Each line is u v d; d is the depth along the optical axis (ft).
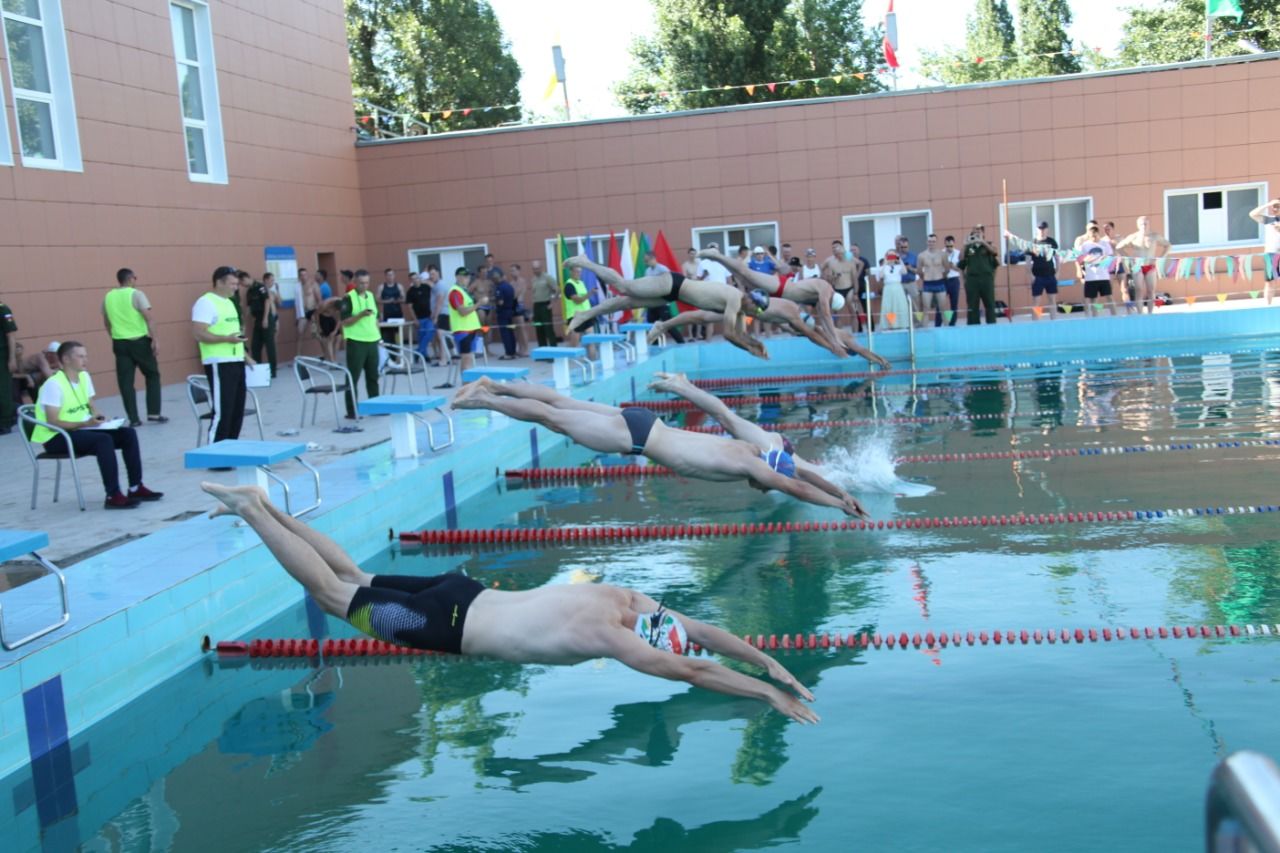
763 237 76.07
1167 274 63.77
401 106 112.16
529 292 72.84
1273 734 15.43
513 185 76.95
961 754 15.47
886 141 73.46
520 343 68.28
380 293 66.80
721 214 75.51
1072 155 72.23
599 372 52.13
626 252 66.13
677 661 15.79
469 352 51.83
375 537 27.91
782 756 15.85
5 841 14.52
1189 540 24.71
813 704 17.48
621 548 27.35
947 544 25.75
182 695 19.40
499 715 18.01
